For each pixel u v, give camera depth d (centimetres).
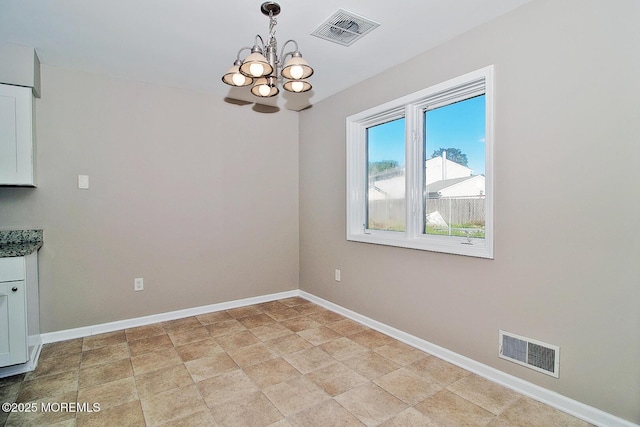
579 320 183
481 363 228
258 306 382
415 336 274
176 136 341
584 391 181
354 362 247
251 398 202
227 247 373
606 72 171
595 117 175
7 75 246
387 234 316
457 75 238
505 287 214
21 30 228
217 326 320
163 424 178
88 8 202
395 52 263
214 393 207
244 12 207
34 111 273
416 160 282
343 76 311
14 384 217
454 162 260
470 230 248
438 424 178
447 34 236
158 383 218
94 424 178
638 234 163
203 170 356
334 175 362
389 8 204
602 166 173
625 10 165
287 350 267
